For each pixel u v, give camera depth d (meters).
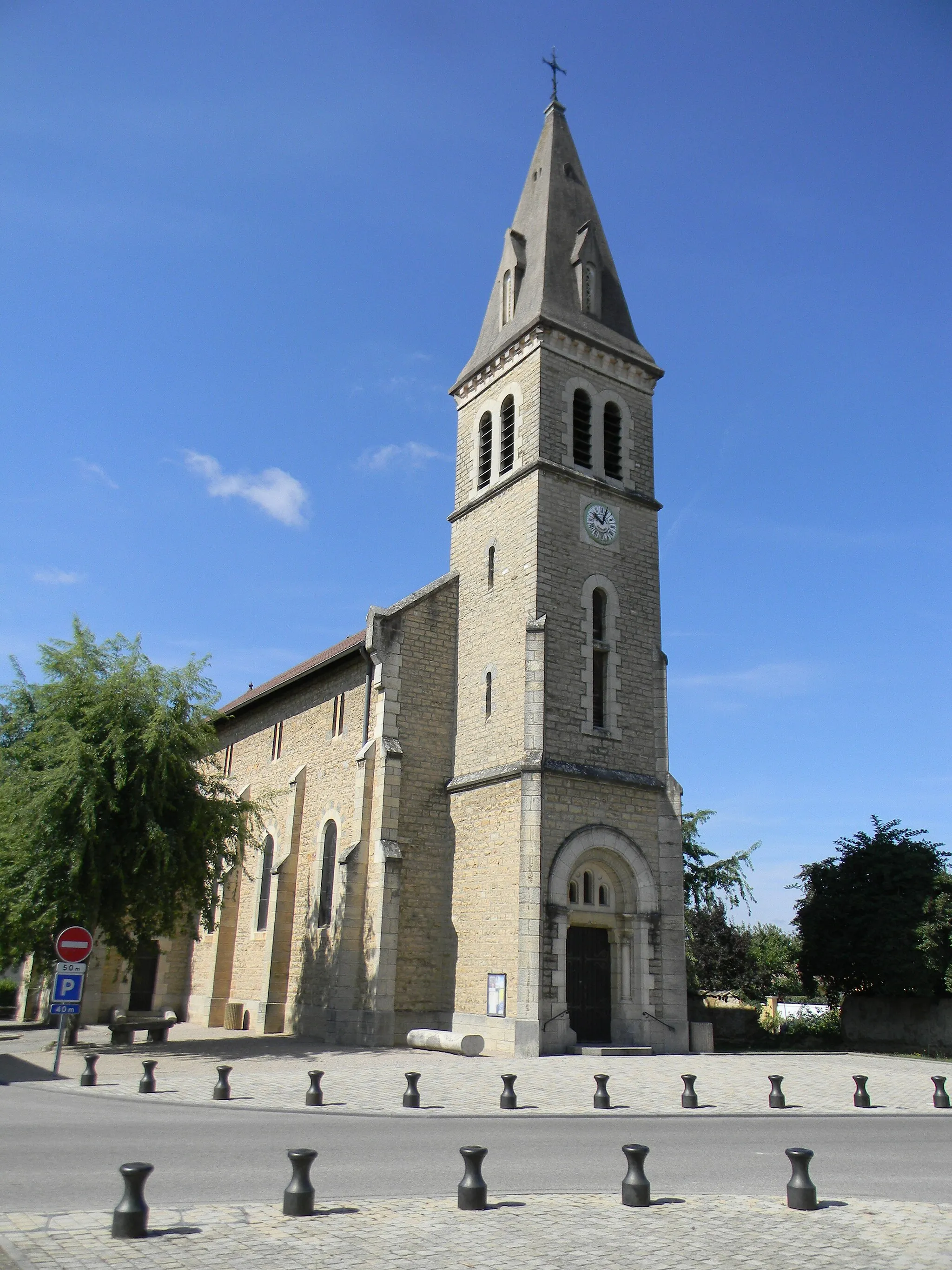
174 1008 34.44
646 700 25.86
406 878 24.19
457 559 28.02
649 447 28.55
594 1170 10.29
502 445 27.67
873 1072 20.89
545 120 31.95
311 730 30.22
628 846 23.83
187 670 24.23
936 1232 8.08
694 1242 7.61
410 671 26.00
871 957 28.44
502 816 23.36
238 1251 7.05
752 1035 33.03
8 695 26.03
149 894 22.08
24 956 24.56
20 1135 11.52
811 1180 9.17
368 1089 15.98
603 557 26.25
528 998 21.28
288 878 28.95
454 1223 7.96
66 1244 7.09
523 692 23.95
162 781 22.19
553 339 27.09
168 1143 11.16
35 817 21.50
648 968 23.33
